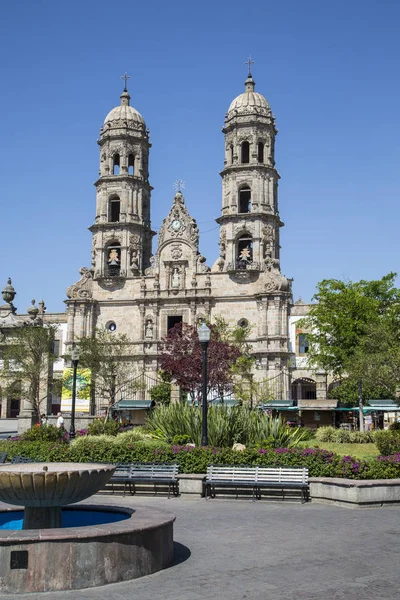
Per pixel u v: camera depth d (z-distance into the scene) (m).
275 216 78.50
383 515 20.62
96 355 67.44
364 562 14.95
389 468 23.64
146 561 14.09
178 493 24.41
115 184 83.06
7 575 12.80
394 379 41.78
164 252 79.56
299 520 19.86
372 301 62.03
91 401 73.12
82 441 32.56
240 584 13.38
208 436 32.16
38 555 12.94
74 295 79.75
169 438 33.28
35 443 31.00
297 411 69.69
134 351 77.81
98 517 17.05
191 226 79.44
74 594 12.73
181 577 13.89
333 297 63.19
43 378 58.78
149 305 78.50
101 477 14.98
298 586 13.22
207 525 19.16
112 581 13.45
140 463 25.09
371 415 71.44
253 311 75.88
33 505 14.72
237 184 79.44
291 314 80.75
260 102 81.25
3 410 86.44
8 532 13.36
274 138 82.38
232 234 78.50
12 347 58.41
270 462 24.91
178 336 65.44
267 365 73.38
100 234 82.06
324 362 62.22
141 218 83.50
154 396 71.94
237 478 23.77
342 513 21.02
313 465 24.28
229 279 77.12
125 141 84.25
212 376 59.97
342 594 12.68
